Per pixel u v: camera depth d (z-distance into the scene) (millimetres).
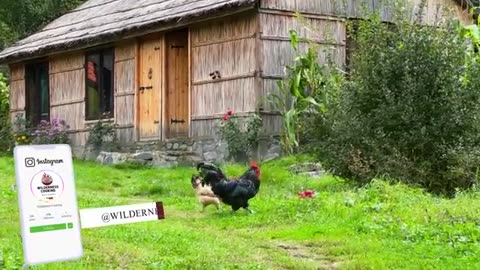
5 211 9602
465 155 11359
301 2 16812
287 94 16094
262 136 16000
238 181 9969
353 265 6723
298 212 9758
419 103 11711
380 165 11641
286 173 13719
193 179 10531
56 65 22203
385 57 11977
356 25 17547
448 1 19234
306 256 7344
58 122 21641
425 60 11812
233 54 16641
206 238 7922
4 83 26719
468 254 7184
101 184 14055
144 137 19047
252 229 8906
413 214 9016
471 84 11953
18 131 23094
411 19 14086
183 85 18641
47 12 32000
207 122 17203
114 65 20016
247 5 15516
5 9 32000
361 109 12172
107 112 20344
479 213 8898
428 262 6809
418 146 11578
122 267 6375
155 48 18781
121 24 19188
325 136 12781
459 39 12430
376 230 8406
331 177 13055
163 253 7027
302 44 16766
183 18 16844
